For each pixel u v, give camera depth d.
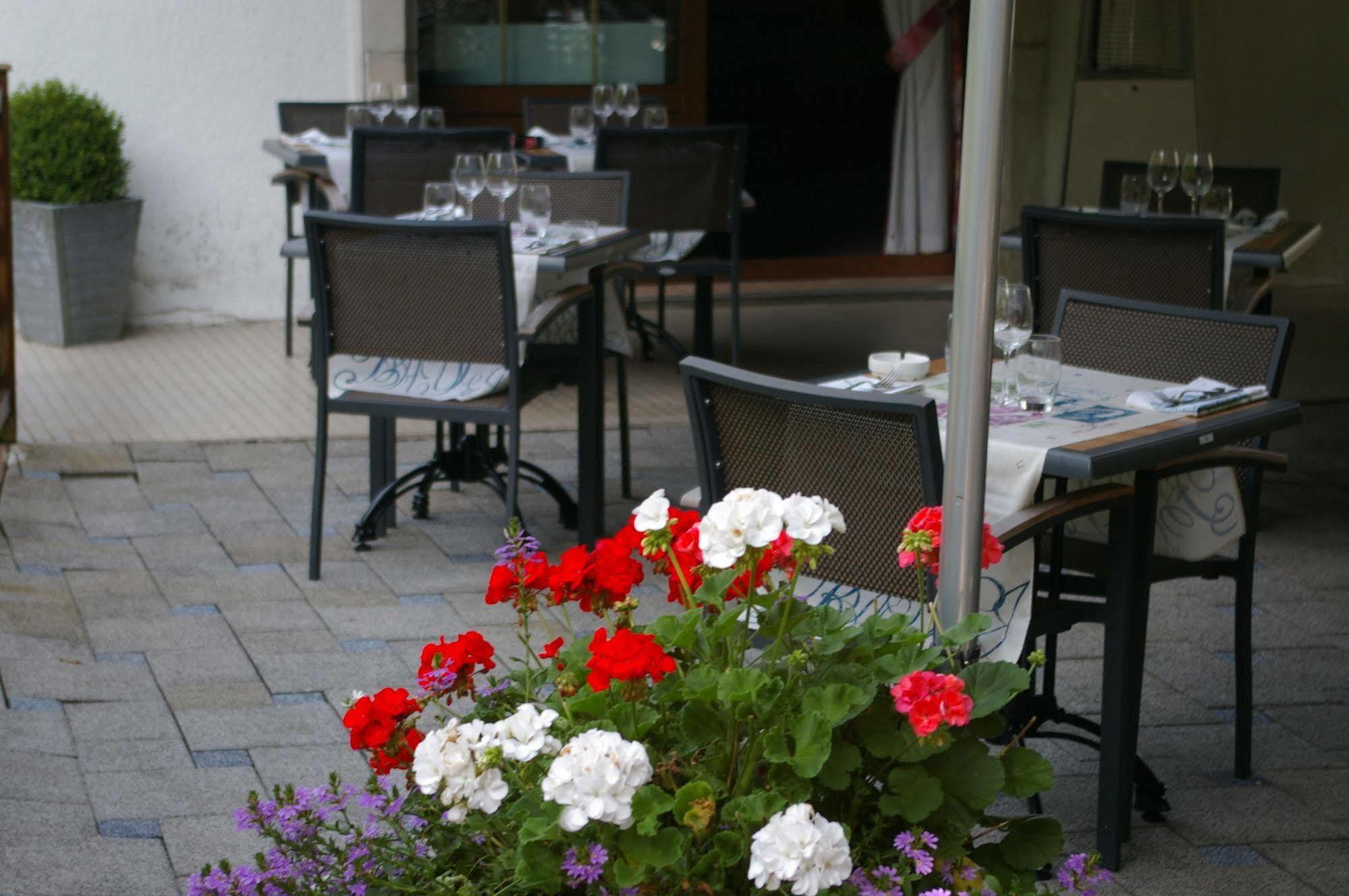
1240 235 4.89
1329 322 7.88
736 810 1.44
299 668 3.38
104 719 3.07
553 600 1.71
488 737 1.47
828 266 8.62
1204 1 8.42
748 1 9.26
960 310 1.71
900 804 1.48
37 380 6.25
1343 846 2.74
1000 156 1.66
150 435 5.39
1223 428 2.63
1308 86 8.75
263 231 7.60
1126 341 3.29
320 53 7.51
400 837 1.62
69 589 3.83
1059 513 2.41
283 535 4.36
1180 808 2.87
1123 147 8.41
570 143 6.65
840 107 9.36
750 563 1.59
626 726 1.56
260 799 2.74
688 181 5.74
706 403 2.46
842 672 1.55
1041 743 3.12
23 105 6.76
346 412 3.97
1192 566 2.92
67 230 6.79
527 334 3.84
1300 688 3.47
